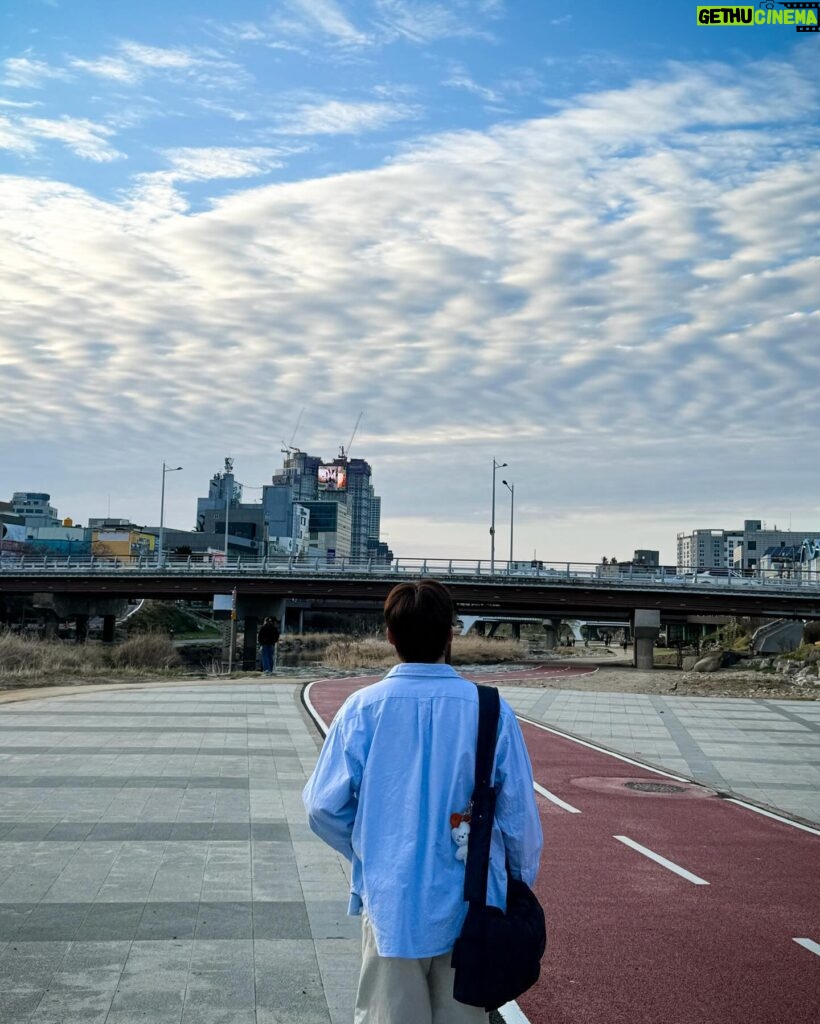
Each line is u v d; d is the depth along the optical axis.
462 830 3.13
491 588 63.59
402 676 3.35
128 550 139.88
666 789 14.05
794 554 141.25
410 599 3.42
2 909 7.23
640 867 9.32
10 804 11.07
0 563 77.56
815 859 9.86
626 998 5.86
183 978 5.91
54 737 16.89
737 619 94.69
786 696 32.97
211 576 69.00
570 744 19.09
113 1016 5.31
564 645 117.31
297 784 12.81
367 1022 3.14
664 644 112.62
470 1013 3.09
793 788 14.65
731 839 10.75
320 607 87.38
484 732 3.23
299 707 23.47
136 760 14.53
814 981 6.23
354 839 3.21
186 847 9.27
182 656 76.06
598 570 63.56
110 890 7.78
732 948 6.87
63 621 103.50
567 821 11.53
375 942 3.10
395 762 3.20
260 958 6.30
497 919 3.04
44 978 5.86
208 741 16.89
